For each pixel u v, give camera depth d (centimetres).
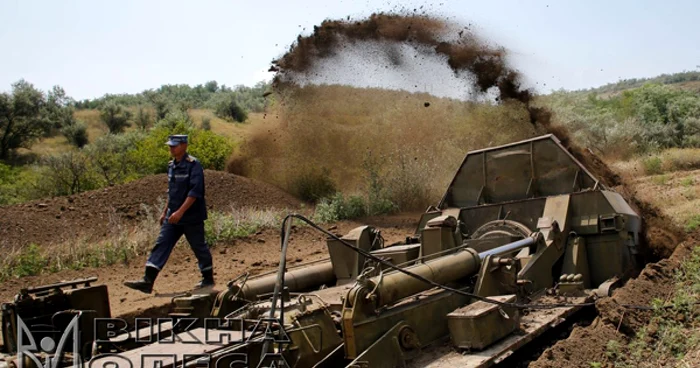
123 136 3588
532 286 756
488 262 705
